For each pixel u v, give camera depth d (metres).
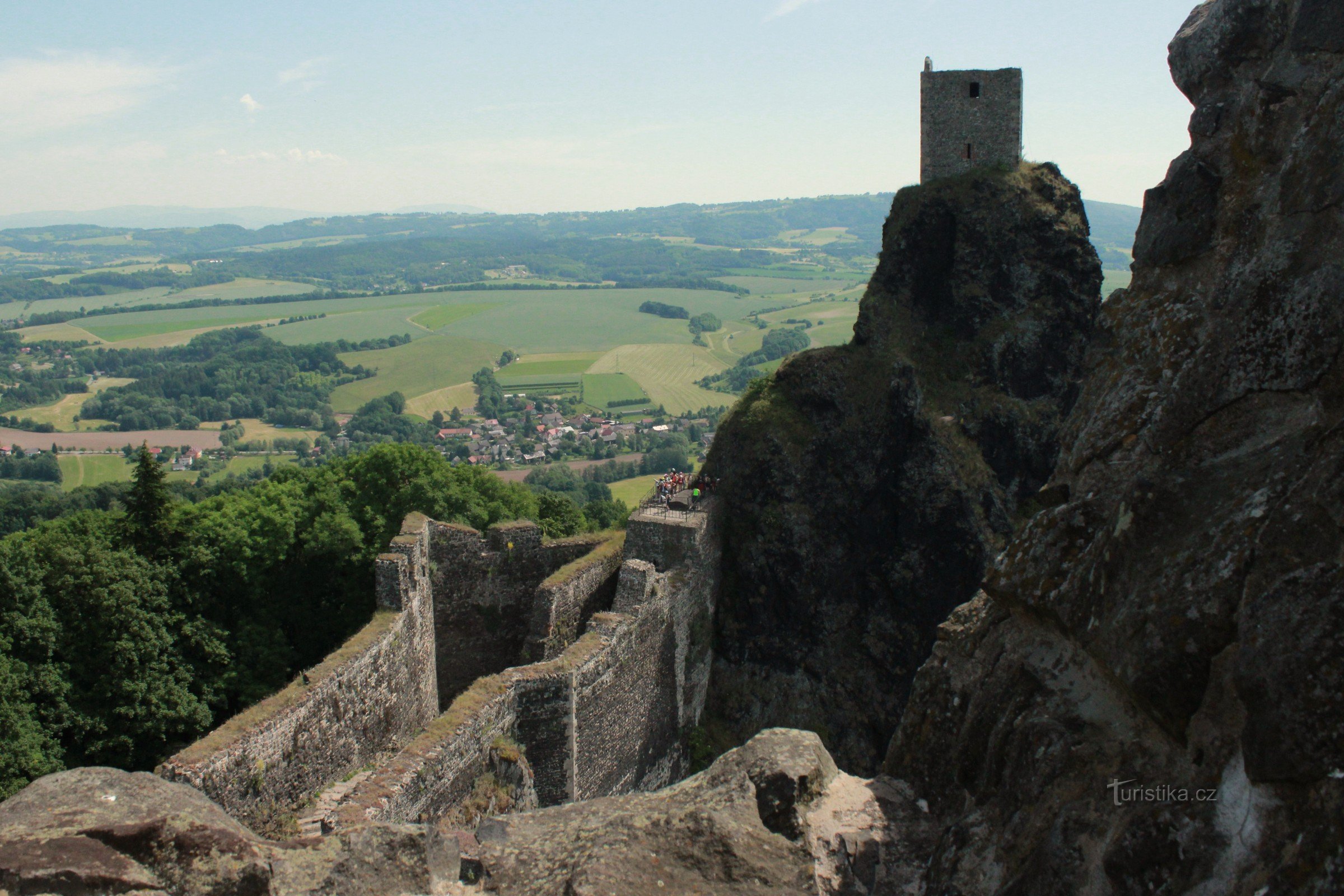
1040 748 8.26
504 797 25.05
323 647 36.09
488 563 37.94
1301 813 5.99
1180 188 10.25
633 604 32.06
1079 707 8.41
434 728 23.94
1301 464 7.13
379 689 28.55
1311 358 7.70
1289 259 8.16
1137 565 7.95
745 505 39.03
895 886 8.93
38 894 7.29
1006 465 40.06
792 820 9.56
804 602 38.62
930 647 38.06
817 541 38.88
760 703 37.94
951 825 8.99
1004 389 40.81
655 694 33.34
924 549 38.53
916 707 11.08
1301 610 6.22
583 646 29.06
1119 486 9.35
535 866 9.34
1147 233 10.77
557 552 38.62
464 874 9.30
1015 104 42.19
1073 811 7.50
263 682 33.22
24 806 8.20
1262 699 6.24
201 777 21.11
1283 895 5.75
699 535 36.19
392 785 21.44
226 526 35.00
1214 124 10.22
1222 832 6.47
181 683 31.16
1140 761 7.50
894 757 10.97
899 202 43.28
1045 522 9.68
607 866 8.66
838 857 9.24
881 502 39.44
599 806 10.22
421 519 36.00
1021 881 7.51
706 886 8.60
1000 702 9.35
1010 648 9.71
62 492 102.81
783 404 40.25
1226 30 10.36
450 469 45.91
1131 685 7.50
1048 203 41.84
